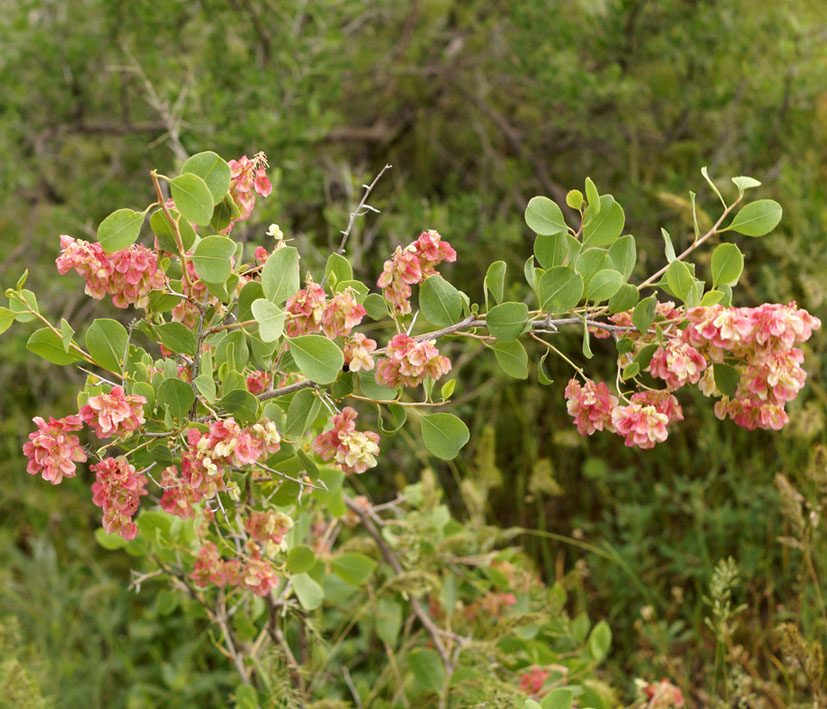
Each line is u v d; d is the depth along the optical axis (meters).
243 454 1.25
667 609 2.99
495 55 4.26
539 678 2.28
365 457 1.34
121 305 1.32
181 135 3.30
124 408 1.25
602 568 3.20
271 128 3.22
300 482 1.43
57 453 1.23
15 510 3.83
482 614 2.54
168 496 1.39
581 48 3.86
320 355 1.26
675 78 3.91
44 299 3.89
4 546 3.47
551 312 1.37
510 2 4.02
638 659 2.83
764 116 3.64
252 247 2.65
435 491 2.58
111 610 3.33
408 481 3.48
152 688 2.96
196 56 3.78
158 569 2.38
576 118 3.85
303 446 1.60
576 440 3.18
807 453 2.98
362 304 1.43
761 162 3.68
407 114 4.38
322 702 2.17
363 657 2.81
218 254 1.28
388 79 4.38
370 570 2.26
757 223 1.41
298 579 2.04
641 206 3.64
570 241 1.44
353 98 4.49
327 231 3.82
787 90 3.50
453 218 3.62
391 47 4.53
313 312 1.31
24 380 4.14
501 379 3.42
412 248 1.38
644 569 3.14
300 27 3.61
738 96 3.73
